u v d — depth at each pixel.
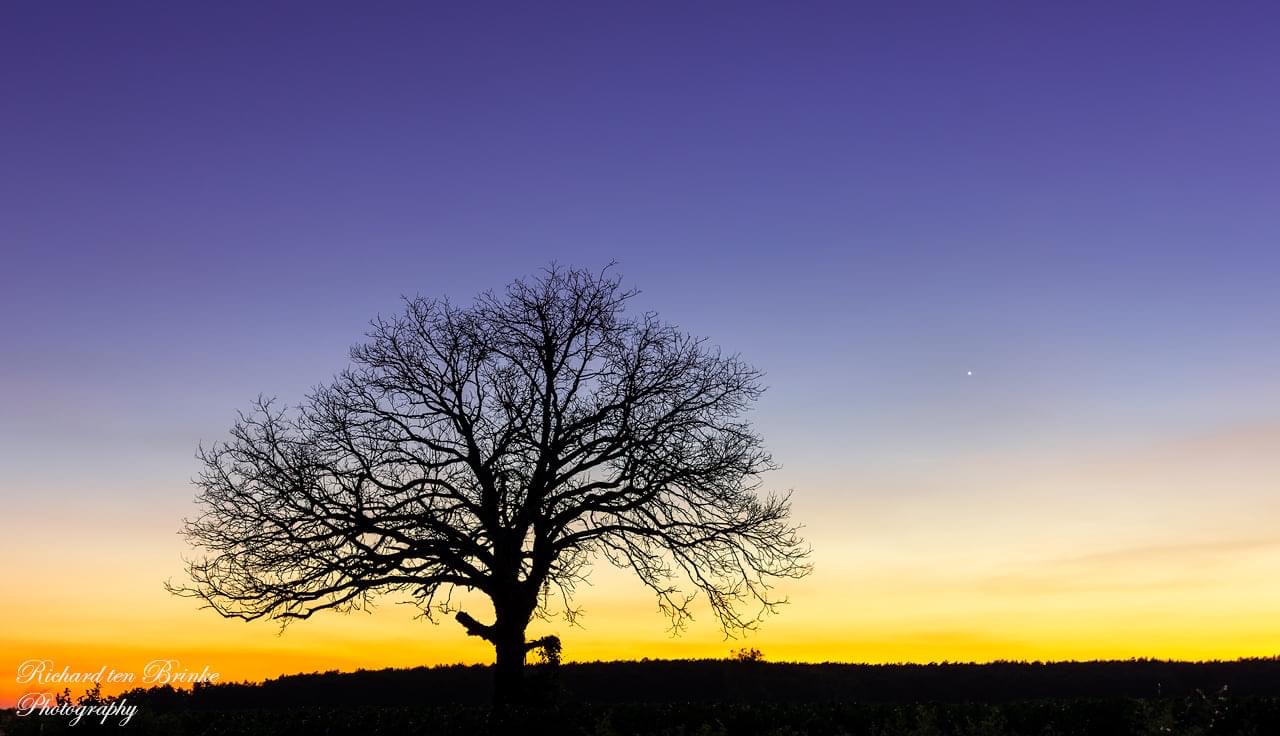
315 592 27.06
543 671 27.48
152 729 23.34
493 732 23.30
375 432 28.64
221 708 40.94
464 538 27.47
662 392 29.00
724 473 28.58
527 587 28.03
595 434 28.89
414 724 23.66
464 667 49.50
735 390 29.69
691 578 29.00
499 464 28.09
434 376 29.25
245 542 27.12
